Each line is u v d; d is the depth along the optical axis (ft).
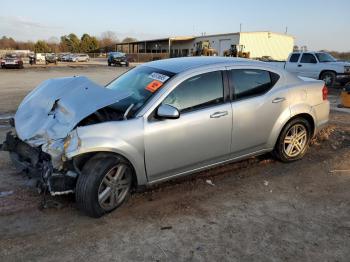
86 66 147.23
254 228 13.10
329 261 11.36
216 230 12.93
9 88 56.85
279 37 199.31
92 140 12.87
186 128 14.79
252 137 16.99
